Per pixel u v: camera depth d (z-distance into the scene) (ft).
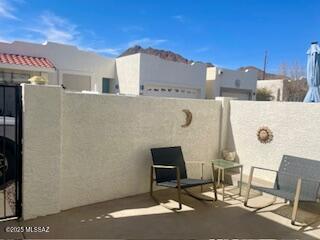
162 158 19.19
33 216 15.03
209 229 14.44
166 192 20.12
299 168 17.81
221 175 22.89
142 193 19.67
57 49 48.19
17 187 14.83
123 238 13.20
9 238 12.88
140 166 19.45
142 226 14.52
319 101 23.38
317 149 19.03
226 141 24.68
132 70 52.44
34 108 14.56
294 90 102.42
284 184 18.16
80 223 14.62
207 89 69.00
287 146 20.65
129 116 18.61
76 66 50.65
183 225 14.80
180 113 21.38
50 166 15.31
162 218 15.60
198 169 22.88
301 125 19.84
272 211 17.16
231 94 70.95
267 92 100.27
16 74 42.96
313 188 16.67
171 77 56.08
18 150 14.70
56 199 15.72
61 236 13.20
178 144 21.44
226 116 24.40
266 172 21.99
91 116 16.96
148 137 19.69
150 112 19.65
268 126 21.76
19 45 44.55
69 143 16.25
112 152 18.03
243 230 14.48
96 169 17.43
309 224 15.49
